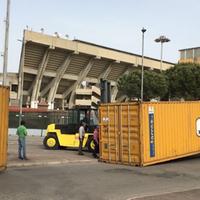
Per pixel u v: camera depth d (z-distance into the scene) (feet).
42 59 288.30
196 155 79.82
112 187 42.52
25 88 306.35
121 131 65.10
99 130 68.44
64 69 303.89
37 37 272.51
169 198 36.27
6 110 53.16
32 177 47.85
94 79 333.01
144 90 224.33
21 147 63.77
